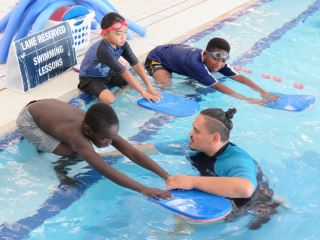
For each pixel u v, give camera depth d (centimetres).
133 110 358
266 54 445
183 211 255
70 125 285
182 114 352
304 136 332
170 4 560
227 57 370
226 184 259
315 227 259
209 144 278
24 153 311
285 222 261
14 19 415
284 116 353
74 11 430
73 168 299
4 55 420
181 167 294
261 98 372
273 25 509
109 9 459
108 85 388
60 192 282
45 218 265
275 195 278
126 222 262
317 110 361
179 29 495
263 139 328
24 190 283
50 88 384
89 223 262
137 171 296
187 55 384
